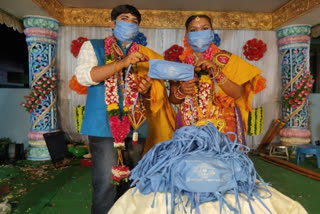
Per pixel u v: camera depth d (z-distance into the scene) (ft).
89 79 5.20
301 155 17.25
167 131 7.02
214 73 5.93
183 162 3.81
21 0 14.69
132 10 5.52
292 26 18.99
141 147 5.94
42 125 17.75
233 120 6.70
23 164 16.06
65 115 19.98
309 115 20.15
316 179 12.96
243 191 3.77
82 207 9.43
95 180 5.55
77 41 19.21
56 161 15.20
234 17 20.03
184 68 5.47
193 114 6.30
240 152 4.14
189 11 19.88
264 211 3.64
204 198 3.64
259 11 19.98
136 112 5.61
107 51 5.50
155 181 3.84
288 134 19.21
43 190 11.22
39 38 17.61
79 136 20.02
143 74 6.05
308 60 19.52
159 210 3.64
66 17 19.48
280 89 20.65
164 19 19.84
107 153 5.45
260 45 19.71
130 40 5.72
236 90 6.19
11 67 21.72
